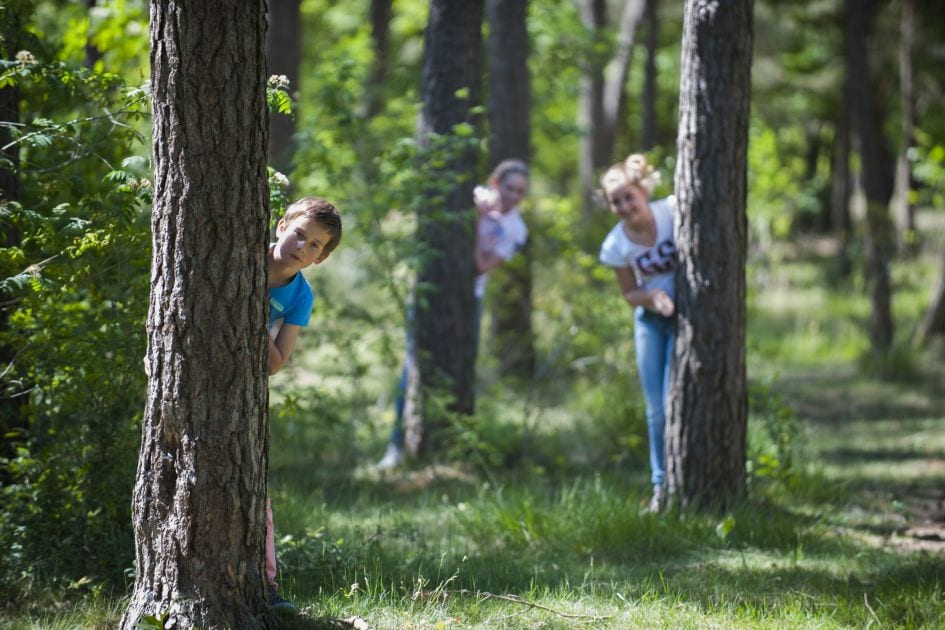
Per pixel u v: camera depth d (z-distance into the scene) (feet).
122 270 25.63
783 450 39.78
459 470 43.04
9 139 27.61
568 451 46.73
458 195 44.86
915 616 24.13
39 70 25.12
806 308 94.38
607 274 50.70
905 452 47.52
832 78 118.21
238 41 19.54
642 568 28.58
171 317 19.89
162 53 19.49
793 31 113.19
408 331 43.73
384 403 54.34
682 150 34.68
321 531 29.60
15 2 27.43
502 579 27.27
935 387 64.13
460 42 44.52
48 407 26.40
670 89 121.08
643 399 49.06
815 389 64.69
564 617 24.04
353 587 24.56
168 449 20.17
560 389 56.29
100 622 22.31
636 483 40.27
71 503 25.71
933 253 103.96
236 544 20.40
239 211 19.83
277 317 23.24
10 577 24.21
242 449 20.27
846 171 116.78
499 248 46.47
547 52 74.74
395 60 96.53
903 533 34.17
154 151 19.95
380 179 41.81
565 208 52.80
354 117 43.39
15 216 24.49
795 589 26.73
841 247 113.29
